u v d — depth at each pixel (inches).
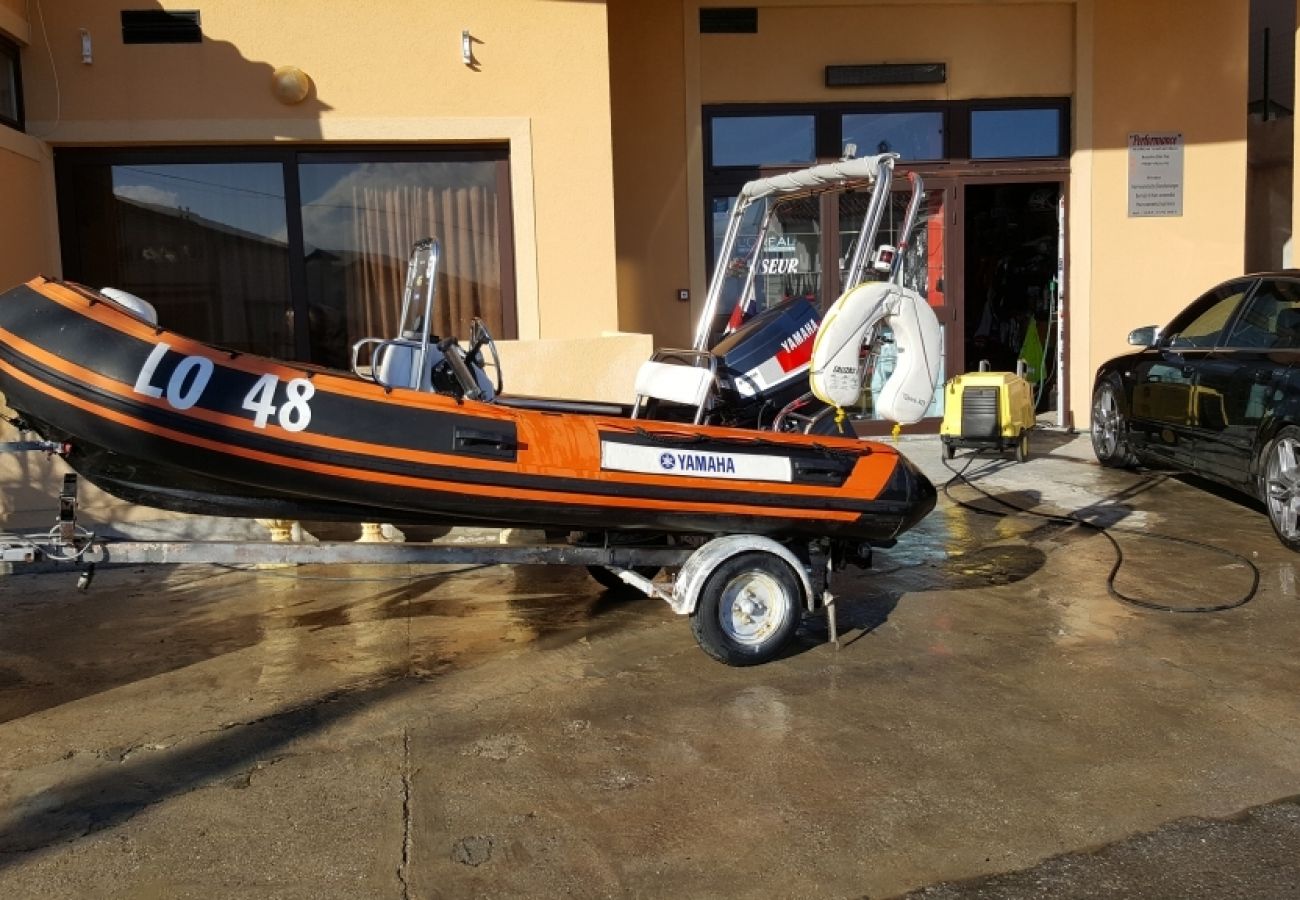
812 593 188.9
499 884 121.0
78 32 294.8
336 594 228.1
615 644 197.5
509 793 141.3
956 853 127.3
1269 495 253.6
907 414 197.3
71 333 155.0
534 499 169.0
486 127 314.0
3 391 160.6
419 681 179.3
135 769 147.9
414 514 176.9
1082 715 164.6
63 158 304.5
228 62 301.0
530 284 321.1
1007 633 201.8
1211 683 176.2
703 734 158.9
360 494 161.8
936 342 198.1
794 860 126.0
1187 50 398.9
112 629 205.8
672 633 203.3
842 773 146.7
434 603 222.5
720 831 132.2
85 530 172.2
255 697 172.6
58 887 120.4
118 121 298.2
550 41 315.0
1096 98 398.3
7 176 276.5
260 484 158.7
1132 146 401.4
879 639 199.6
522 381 294.0
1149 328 318.7
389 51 307.9
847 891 120.0
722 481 178.9
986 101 397.4
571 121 318.0
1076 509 297.0
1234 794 140.3
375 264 322.0
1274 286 278.7
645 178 382.6
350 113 307.6
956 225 400.5
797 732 159.5
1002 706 168.4
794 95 387.2
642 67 379.2
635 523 177.0
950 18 391.2
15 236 280.4
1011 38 394.3
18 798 140.1
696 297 388.8
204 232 313.6
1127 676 179.8
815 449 186.9
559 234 321.1
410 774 146.3
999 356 446.0
